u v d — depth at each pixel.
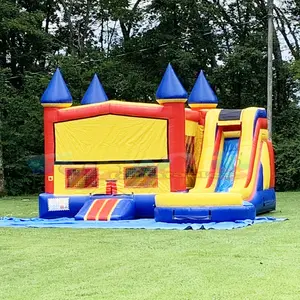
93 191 14.73
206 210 12.59
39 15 26.92
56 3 31.95
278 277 6.82
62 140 15.03
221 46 30.69
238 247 9.05
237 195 12.77
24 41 29.67
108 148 14.73
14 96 26.84
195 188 15.07
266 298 5.91
